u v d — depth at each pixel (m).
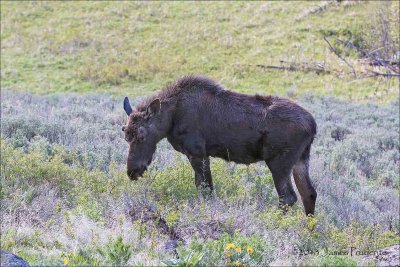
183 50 118.88
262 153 39.12
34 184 38.72
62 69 112.75
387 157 62.50
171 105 39.09
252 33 124.81
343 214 41.75
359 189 50.66
